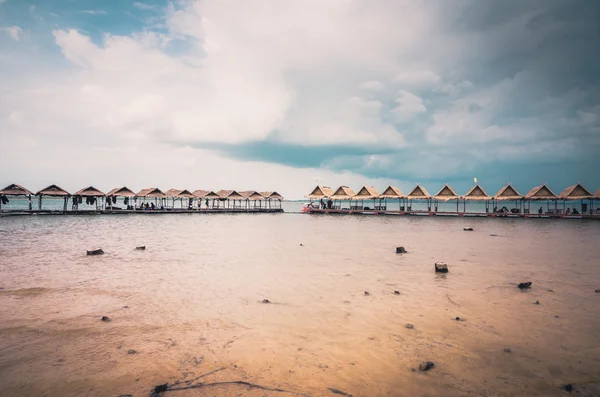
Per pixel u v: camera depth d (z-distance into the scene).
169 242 20.50
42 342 6.30
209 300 8.91
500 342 6.34
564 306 8.41
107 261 14.09
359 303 8.68
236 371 5.29
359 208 59.25
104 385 4.87
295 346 6.18
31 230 27.00
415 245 19.67
